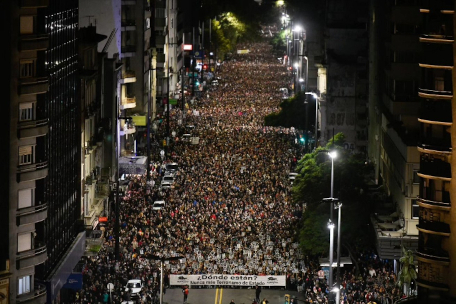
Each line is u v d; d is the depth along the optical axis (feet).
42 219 243.40
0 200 234.17
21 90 236.63
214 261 332.60
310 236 333.42
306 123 513.86
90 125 365.81
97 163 381.81
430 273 234.58
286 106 574.97
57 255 284.41
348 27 513.04
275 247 349.61
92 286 302.04
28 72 241.55
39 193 258.37
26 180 238.48
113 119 405.59
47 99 273.75
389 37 381.40
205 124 624.18
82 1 472.03
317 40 608.60
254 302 294.66
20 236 239.50
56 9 291.17
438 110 233.14
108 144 399.24
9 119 233.76
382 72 413.39
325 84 523.70
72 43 320.50
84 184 340.39
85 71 337.11
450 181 231.91
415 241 309.63
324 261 302.66
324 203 337.72
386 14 400.88
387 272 319.47
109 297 289.53
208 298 309.83
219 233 362.74
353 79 507.71
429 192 235.61
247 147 539.29
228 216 386.11
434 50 233.96
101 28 474.08
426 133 237.04
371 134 458.09
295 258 339.36
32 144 241.76
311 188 345.92
